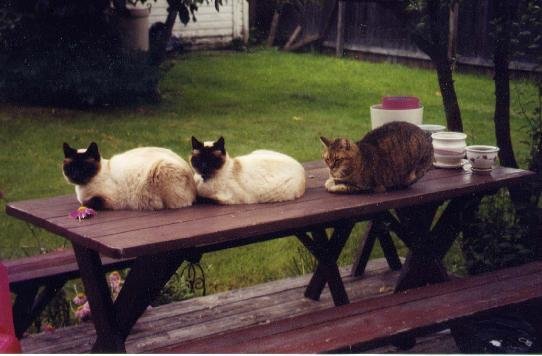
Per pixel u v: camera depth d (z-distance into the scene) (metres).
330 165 3.88
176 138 9.48
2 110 10.71
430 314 3.50
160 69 11.77
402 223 4.32
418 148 3.99
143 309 3.55
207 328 4.48
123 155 3.73
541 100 5.83
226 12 17.62
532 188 5.00
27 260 4.28
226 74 14.20
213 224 3.38
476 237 5.06
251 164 3.77
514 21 4.95
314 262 5.54
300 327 3.39
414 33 5.17
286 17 17.92
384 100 4.65
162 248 3.14
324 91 12.67
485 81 13.05
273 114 10.95
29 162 8.28
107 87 10.76
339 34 16.28
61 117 10.48
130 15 11.88
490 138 9.12
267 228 3.42
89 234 3.24
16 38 10.80
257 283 5.40
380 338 3.28
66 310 4.78
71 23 10.95
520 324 4.34
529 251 4.88
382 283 5.18
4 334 2.51
